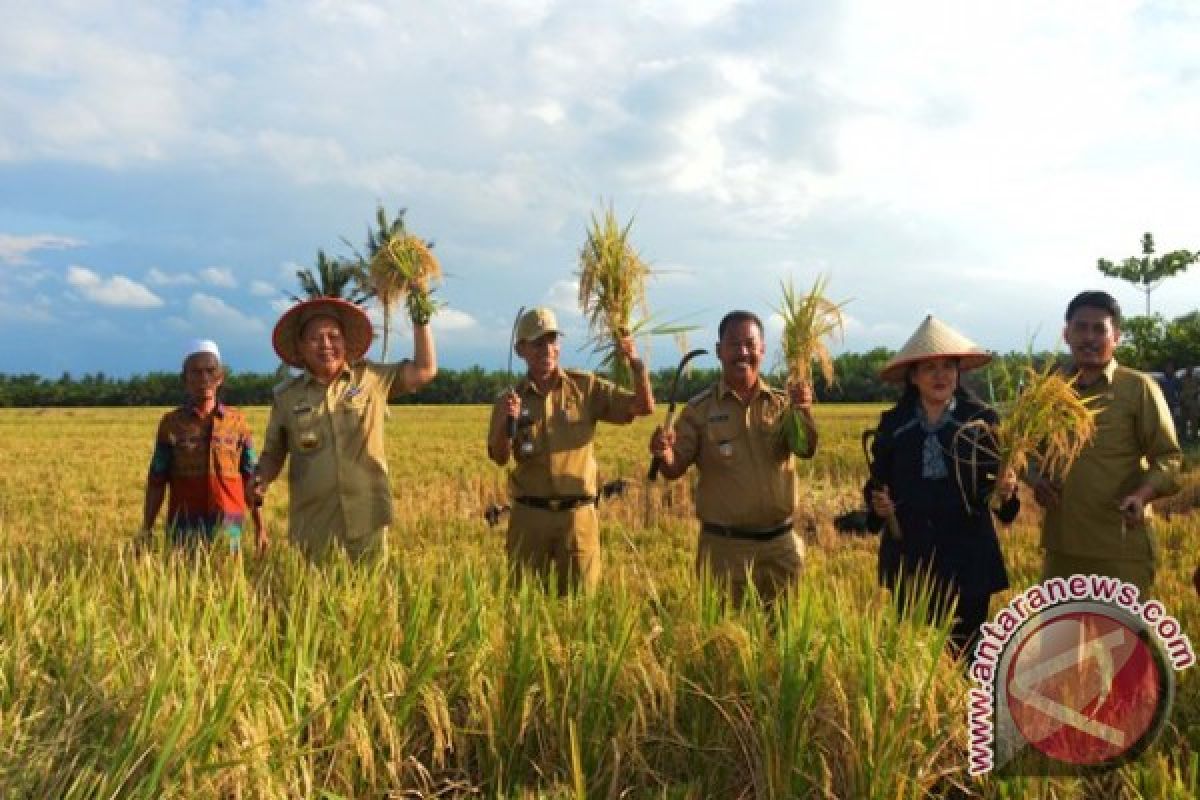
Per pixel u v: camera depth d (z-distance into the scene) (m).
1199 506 13.84
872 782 3.48
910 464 4.95
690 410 5.81
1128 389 5.20
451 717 3.98
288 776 3.42
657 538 10.93
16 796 3.05
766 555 5.62
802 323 5.35
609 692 3.87
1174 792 3.52
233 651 3.87
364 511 5.95
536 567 6.14
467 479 17.86
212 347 6.80
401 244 6.07
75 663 3.79
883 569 5.10
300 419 5.96
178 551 5.62
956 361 4.89
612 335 5.86
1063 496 5.31
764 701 3.72
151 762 3.30
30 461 24.55
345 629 4.35
